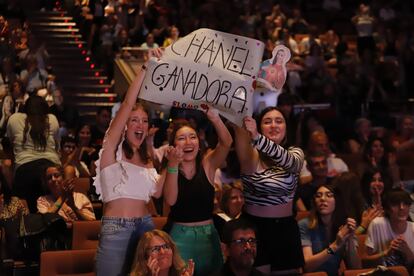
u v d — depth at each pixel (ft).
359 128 51.93
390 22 82.94
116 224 23.62
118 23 67.21
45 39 64.18
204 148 36.14
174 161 23.85
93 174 36.94
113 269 23.63
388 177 38.63
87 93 63.41
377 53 73.05
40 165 35.22
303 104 60.75
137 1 71.26
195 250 24.62
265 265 25.21
